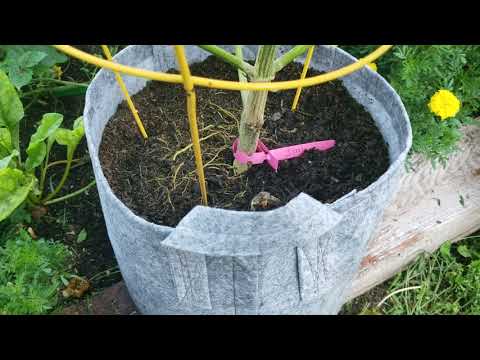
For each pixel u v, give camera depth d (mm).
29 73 1470
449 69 1491
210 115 1230
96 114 1060
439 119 1516
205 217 807
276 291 980
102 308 1346
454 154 1570
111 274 1426
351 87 1201
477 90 1526
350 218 904
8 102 1353
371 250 1441
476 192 1557
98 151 1085
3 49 1583
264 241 825
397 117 1047
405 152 934
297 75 1259
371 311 1478
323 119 1201
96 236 1487
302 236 834
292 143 1172
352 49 1610
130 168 1109
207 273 916
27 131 1676
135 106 1199
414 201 1523
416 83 1461
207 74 1292
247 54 1324
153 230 840
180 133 1185
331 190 1067
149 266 967
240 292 958
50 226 1498
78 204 1544
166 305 1086
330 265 995
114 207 885
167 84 1255
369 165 1099
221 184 1090
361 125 1161
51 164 1494
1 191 1253
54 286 1264
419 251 1510
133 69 681
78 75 1806
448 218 1508
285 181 1093
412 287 1505
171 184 1087
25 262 1269
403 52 1426
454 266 1550
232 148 1141
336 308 1345
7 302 1239
